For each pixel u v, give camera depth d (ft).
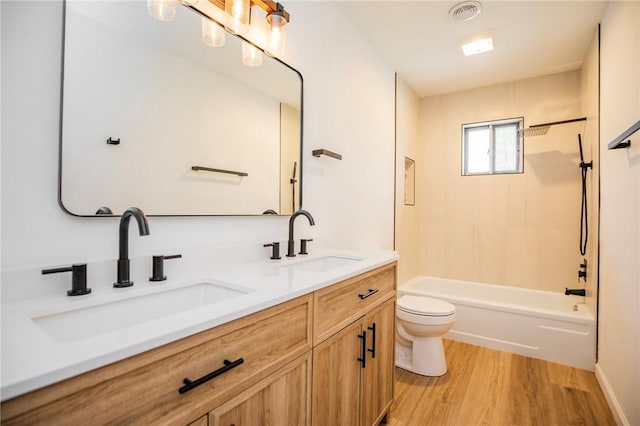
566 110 9.71
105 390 1.72
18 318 2.26
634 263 4.91
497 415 5.70
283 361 2.99
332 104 6.74
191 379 2.15
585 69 8.77
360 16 7.14
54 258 2.86
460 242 11.33
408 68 9.64
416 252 11.78
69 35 2.97
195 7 4.03
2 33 2.60
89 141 3.10
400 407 5.93
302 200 5.90
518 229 10.39
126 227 3.08
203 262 4.05
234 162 4.61
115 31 3.31
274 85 5.26
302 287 3.22
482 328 8.70
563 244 9.73
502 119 10.65
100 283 3.11
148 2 3.49
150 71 3.61
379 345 5.04
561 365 7.60
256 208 4.96
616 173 5.90
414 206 11.56
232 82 4.58
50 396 1.52
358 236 7.79
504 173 10.64
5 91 2.61
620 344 5.51
